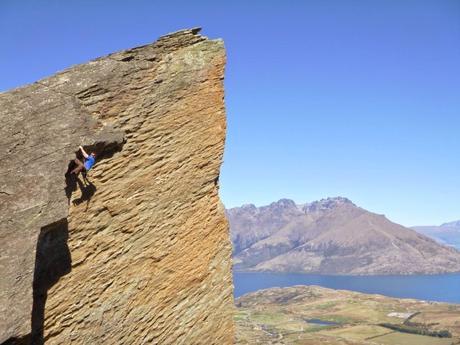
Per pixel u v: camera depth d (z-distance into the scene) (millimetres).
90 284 22141
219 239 29125
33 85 23500
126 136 25031
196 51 29391
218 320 28672
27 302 17016
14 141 20750
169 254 26000
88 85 24516
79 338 21297
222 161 29828
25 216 18812
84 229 22312
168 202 26328
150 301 24828
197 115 28562
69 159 21453
